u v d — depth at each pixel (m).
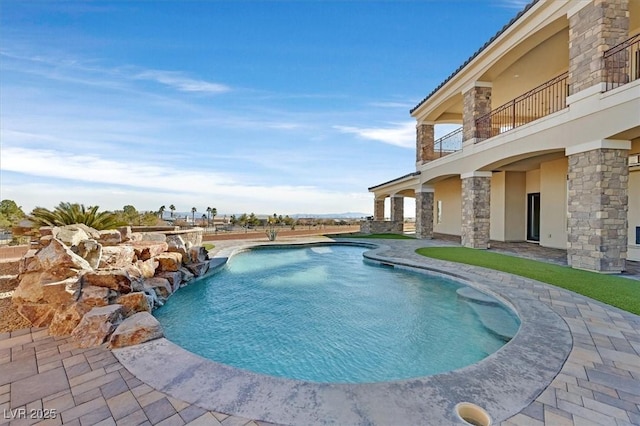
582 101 8.25
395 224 25.23
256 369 4.61
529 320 4.95
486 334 5.64
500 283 7.41
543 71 12.88
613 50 7.73
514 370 3.45
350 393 3.05
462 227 14.45
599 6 7.79
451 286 8.48
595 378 3.29
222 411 2.80
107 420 2.70
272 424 2.63
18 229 11.54
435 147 19.11
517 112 15.88
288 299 8.01
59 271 5.33
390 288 8.87
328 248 17.31
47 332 4.66
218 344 5.45
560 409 2.79
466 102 13.85
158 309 7.04
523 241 16.16
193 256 9.99
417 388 3.12
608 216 7.82
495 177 16.86
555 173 13.45
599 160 7.80
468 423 2.61
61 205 11.60
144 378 3.36
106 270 5.86
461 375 3.36
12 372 3.51
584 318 5.02
